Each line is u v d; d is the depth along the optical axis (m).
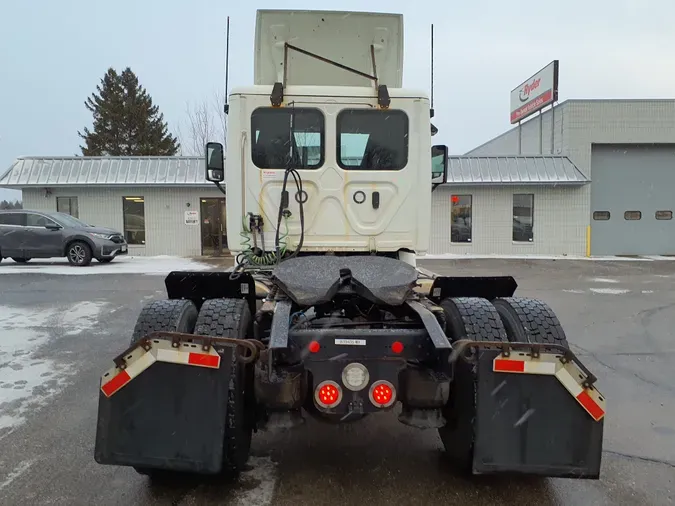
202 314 2.98
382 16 4.70
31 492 2.88
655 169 19.95
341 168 4.18
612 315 8.27
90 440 3.57
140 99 41.16
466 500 2.84
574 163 19.41
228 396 2.56
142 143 40.56
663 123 19.25
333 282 3.06
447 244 19.08
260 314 3.19
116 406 2.52
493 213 18.94
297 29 4.68
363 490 2.93
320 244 4.21
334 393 2.63
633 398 4.52
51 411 4.11
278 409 2.75
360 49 4.73
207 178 4.41
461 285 3.65
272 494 2.88
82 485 2.96
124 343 6.35
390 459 3.33
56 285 11.14
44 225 14.91
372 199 4.21
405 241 4.26
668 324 7.60
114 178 18.14
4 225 15.03
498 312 3.26
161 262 16.31
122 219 18.77
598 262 16.91
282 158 4.16
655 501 2.86
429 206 4.32
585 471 2.54
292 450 3.45
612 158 19.91
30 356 5.75
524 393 2.54
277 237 4.09
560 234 19.00
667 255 19.77
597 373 5.24
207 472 2.52
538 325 3.07
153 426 2.52
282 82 4.63
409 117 4.21
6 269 14.06
